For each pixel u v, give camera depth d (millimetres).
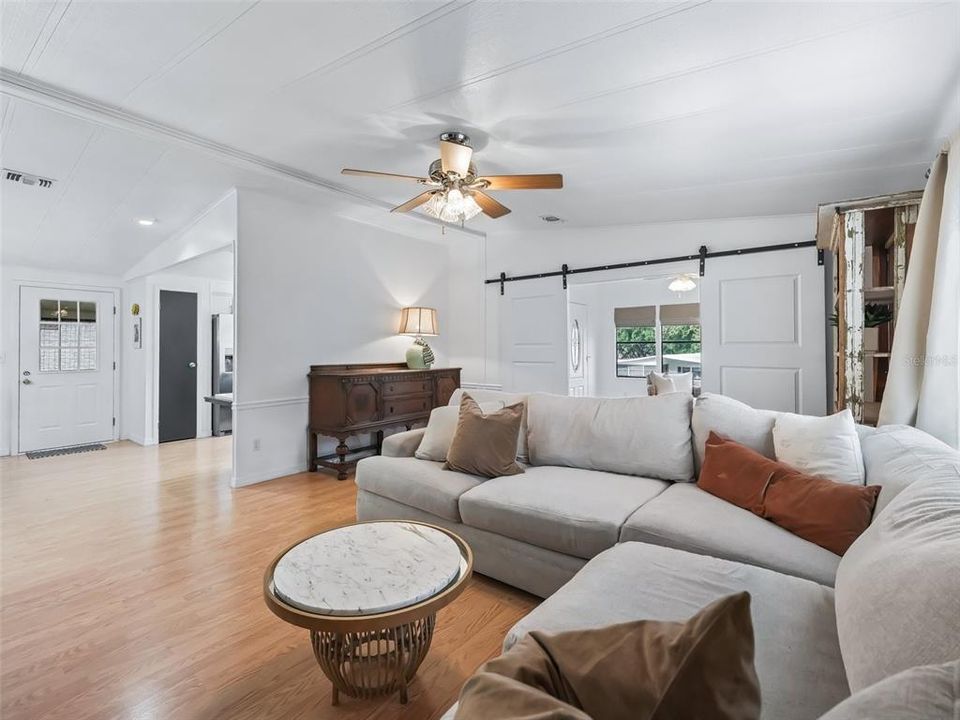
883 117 2287
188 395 5926
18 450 5094
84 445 5508
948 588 741
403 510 2645
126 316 5926
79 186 3490
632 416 2549
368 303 4949
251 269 3881
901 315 2121
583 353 6715
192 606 2084
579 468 2645
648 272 4383
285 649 1801
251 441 3930
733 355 3922
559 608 1234
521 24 1794
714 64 1953
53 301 5375
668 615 1197
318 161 3268
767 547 1603
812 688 960
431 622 1610
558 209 4137
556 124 2539
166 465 4559
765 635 1127
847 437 1856
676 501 2008
